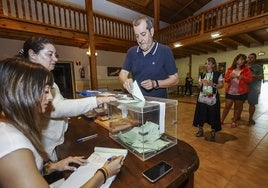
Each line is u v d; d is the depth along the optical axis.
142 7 8.33
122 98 1.10
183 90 9.85
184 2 8.08
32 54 0.94
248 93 3.34
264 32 5.43
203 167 1.98
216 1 8.40
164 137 1.01
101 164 0.76
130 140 0.95
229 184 1.68
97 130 1.28
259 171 1.88
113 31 6.53
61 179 0.70
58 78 6.66
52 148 0.93
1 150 0.41
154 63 1.39
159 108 0.93
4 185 0.41
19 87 0.49
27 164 0.42
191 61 9.66
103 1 7.29
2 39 5.40
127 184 0.64
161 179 0.67
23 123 0.50
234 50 7.86
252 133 3.02
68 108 0.90
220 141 2.70
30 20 4.46
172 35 6.84
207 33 5.46
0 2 3.99
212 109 2.61
